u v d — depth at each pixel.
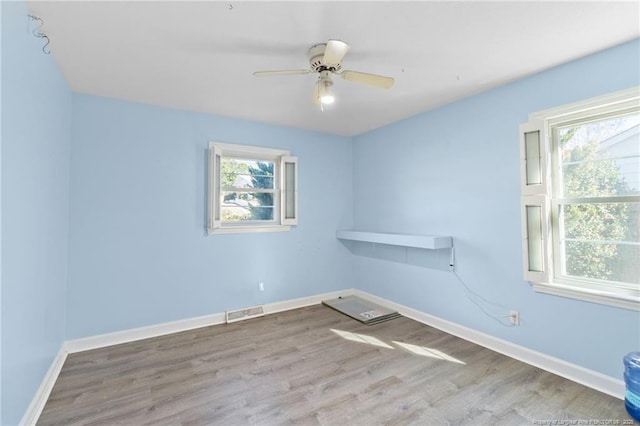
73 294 2.66
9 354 1.47
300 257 3.96
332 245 4.25
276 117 3.49
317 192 4.12
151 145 3.04
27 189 1.67
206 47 2.00
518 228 2.50
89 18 1.68
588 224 2.22
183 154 3.21
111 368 2.38
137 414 1.84
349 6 1.60
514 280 2.53
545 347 2.34
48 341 2.12
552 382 2.15
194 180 3.27
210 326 3.28
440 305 3.17
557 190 2.36
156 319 3.05
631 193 2.02
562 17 1.69
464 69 2.34
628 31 1.82
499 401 1.95
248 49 2.04
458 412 1.85
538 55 2.12
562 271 2.34
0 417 1.37
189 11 1.63
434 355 2.57
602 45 1.98
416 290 3.45
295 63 2.24
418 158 3.41
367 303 3.98
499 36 1.89
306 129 4.01
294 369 2.36
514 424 1.74
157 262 3.06
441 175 3.15
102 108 2.81
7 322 1.44
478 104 2.80
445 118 3.11
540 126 2.34
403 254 3.61
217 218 3.29
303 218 3.99
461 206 2.96
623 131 2.06
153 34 1.85
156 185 3.06
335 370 2.34
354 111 3.30
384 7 1.61
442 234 3.15
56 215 2.29
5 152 1.39
